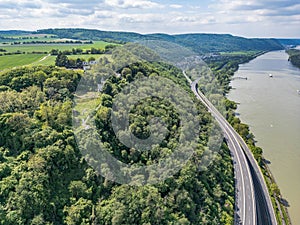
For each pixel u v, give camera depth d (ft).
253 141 625.41
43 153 349.82
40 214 310.24
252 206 396.78
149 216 320.50
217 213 367.25
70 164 358.23
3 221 297.53
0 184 320.91
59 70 536.01
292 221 411.13
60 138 370.94
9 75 505.66
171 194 351.67
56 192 335.67
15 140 368.07
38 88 473.67
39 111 406.21
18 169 336.90
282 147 605.73
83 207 322.34
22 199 310.65
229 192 414.21
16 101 424.05
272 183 481.87
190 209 348.59
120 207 320.09
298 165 539.70
